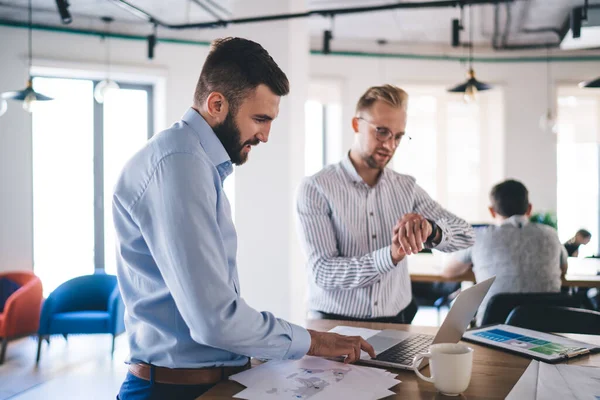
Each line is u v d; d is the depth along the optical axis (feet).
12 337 15.81
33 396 11.78
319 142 22.91
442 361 3.51
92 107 19.39
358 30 20.75
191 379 3.82
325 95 22.44
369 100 6.12
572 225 24.06
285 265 14.93
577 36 14.47
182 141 3.71
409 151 23.97
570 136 23.84
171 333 3.81
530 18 18.92
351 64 22.45
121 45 18.76
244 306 3.62
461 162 24.20
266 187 15.05
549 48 22.85
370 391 3.59
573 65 23.26
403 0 16.85
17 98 14.05
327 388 3.64
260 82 3.82
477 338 4.88
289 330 3.84
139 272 3.88
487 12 18.33
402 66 22.80
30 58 16.92
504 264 8.94
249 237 15.14
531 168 23.65
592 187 23.91
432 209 6.65
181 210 3.51
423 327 5.35
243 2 15.56
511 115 23.57
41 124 18.42
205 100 3.89
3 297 16.11
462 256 9.86
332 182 6.25
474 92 14.75
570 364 4.22
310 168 23.03
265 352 3.73
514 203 9.21
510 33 20.90
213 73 3.85
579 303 7.65
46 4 16.56
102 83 15.74
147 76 19.10
